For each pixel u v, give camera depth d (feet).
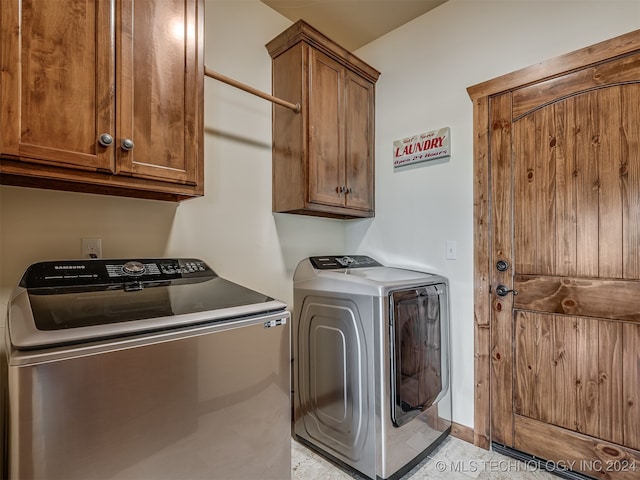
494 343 6.44
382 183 8.38
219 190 6.42
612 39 5.26
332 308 6.08
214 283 5.04
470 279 6.77
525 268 6.13
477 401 6.59
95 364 2.89
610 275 5.30
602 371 5.34
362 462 5.52
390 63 8.31
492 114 6.56
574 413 5.58
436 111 7.41
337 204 7.34
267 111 7.24
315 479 5.59
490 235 6.53
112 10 4.00
